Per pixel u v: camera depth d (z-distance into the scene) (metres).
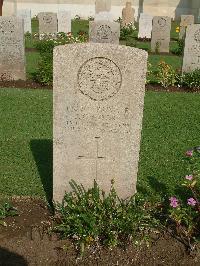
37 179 1.92
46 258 1.40
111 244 1.41
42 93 3.40
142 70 1.43
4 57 3.72
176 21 10.18
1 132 2.52
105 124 1.50
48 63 3.70
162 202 1.70
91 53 1.41
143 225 1.49
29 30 7.09
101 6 7.64
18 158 2.15
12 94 3.32
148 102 3.28
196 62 3.93
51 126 2.66
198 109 3.17
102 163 1.56
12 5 9.89
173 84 3.87
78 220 1.45
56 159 1.54
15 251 1.42
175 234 1.51
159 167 2.10
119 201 1.57
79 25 8.73
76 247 1.43
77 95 1.46
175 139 2.51
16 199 1.74
